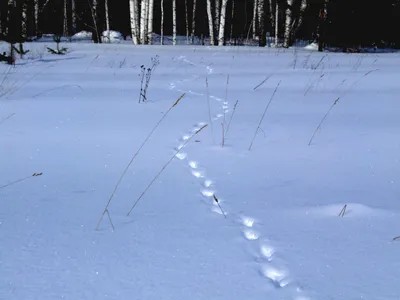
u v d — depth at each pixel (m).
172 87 5.73
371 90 5.45
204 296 1.23
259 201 2.03
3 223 1.71
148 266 1.39
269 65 8.85
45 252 1.48
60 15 27.67
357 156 2.79
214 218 1.81
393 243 1.58
